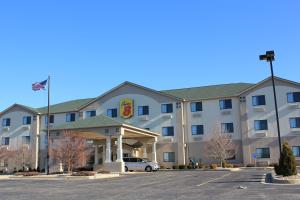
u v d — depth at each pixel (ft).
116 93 191.72
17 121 209.15
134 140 174.19
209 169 152.15
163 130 181.27
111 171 132.87
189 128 179.42
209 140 174.81
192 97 183.32
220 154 165.37
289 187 64.80
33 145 202.59
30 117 207.21
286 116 166.30
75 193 65.26
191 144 177.68
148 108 185.26
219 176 102.22
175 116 180.55
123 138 173.27
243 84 189.16
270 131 167.02
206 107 179.01
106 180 98.78
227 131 173.88
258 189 62.90
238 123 173.37
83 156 140.87
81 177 106.11
